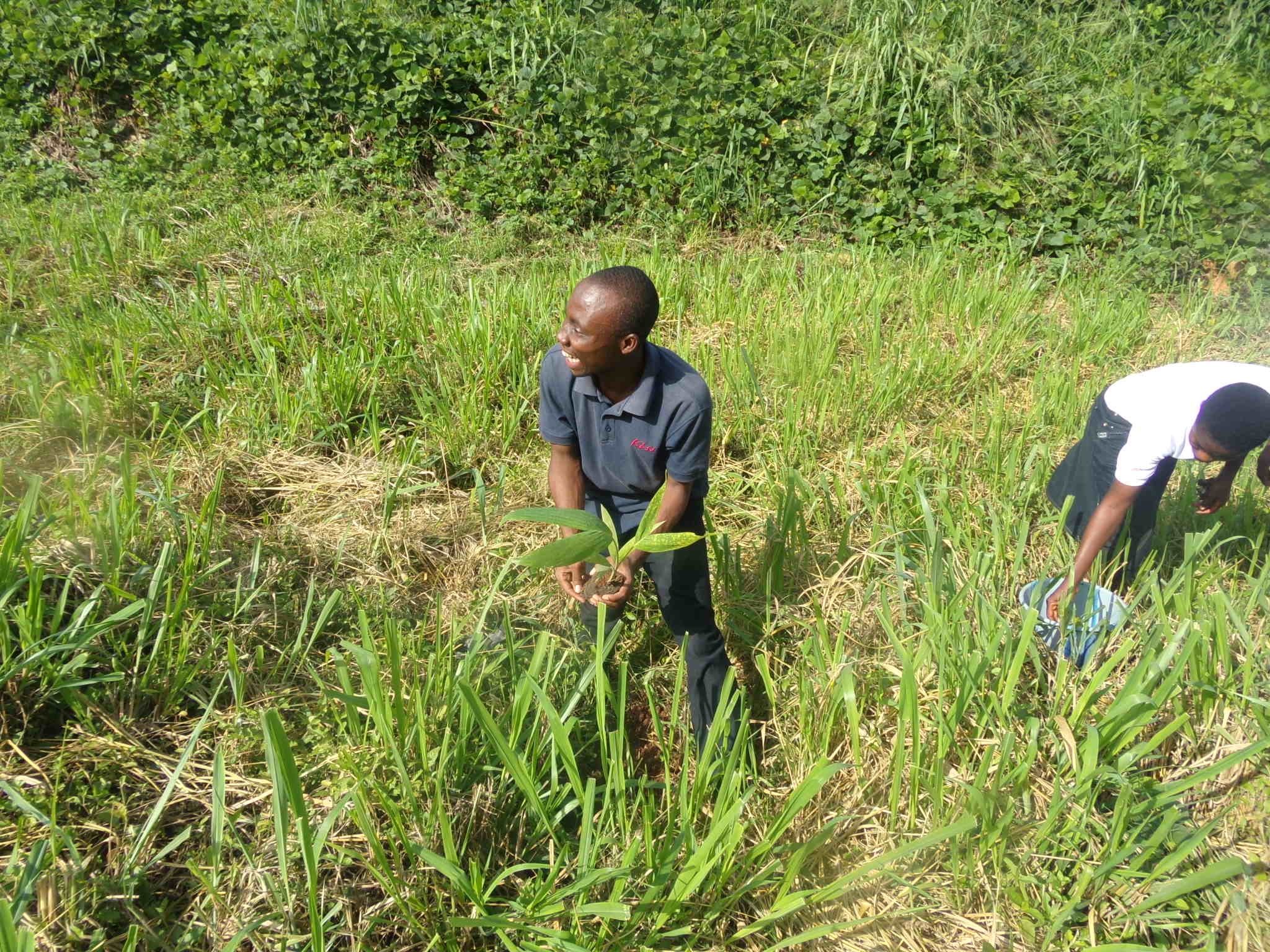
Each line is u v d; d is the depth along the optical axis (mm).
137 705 2846
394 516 4117
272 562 3611
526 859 2660
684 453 2764
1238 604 3611
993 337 6043
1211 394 3129
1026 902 2594
